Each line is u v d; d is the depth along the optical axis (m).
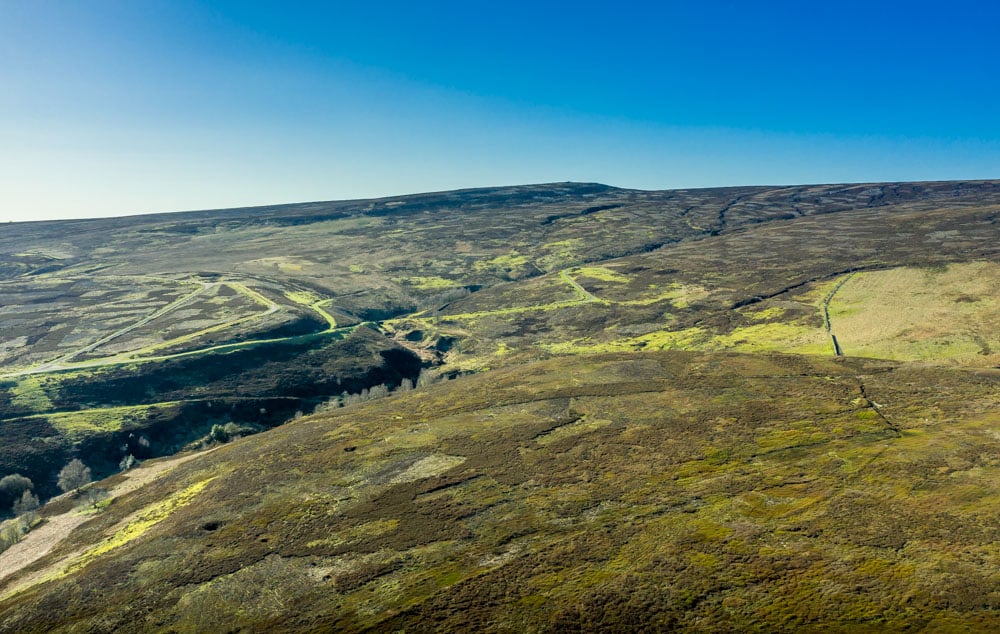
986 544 35.06
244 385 123.00
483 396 86.38
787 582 34.59
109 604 44.22
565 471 56.66
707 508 45.38
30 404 107.88
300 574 44.28
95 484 84.56
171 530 55.81
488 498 52.84
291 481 63.03
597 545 42.00
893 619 30.16
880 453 51.38
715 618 32.59
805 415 63.91
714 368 87.44
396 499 55.16
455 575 41.12
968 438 51.94
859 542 37.41
